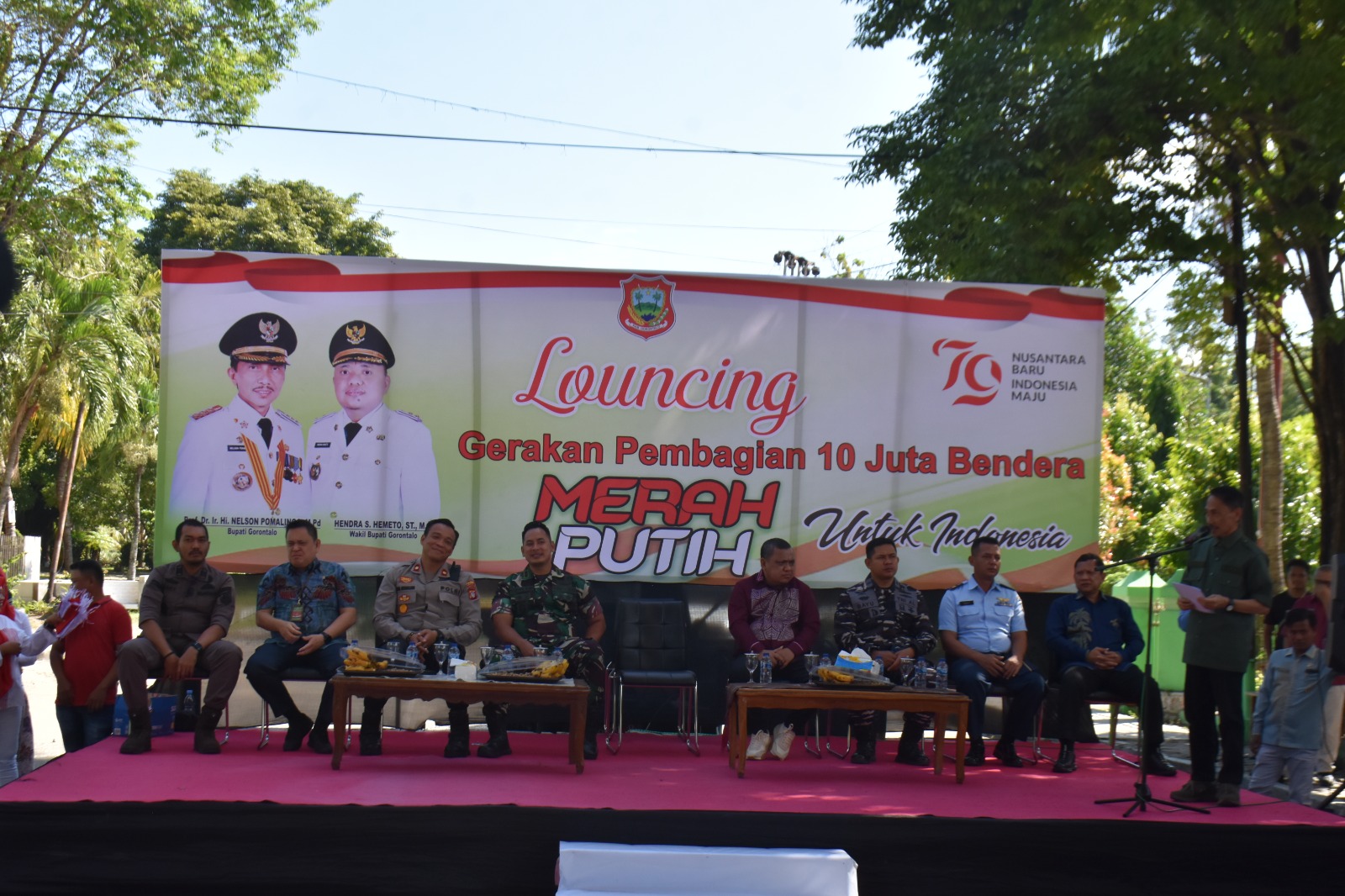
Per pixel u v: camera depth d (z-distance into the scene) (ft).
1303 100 30.27
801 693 21.57
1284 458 50.98
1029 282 33.68
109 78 60.13
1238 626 20.22
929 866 18.16
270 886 17.65
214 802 17.88
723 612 27.68
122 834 17.65
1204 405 87.51
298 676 23.53
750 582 24.88
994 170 33.68
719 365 27.68
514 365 27.45
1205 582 20.68
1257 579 20.18
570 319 27.58
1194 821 18.62
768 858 16.55
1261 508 42.93
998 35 37.27
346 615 24.11
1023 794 20.67
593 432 27.48
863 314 27.91
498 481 27.35
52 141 61.93
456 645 23.04
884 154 41.39
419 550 27.20
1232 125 32.78
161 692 26.50
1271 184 31.99
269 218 118.73
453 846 17.88
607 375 27.55
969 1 37.91
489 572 27.22
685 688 25.63
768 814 18.21
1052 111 33.06
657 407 27.58
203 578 24.26
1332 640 21.03
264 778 20.12
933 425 27.94
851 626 24.50
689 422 27.61
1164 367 88.43
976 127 34.55
